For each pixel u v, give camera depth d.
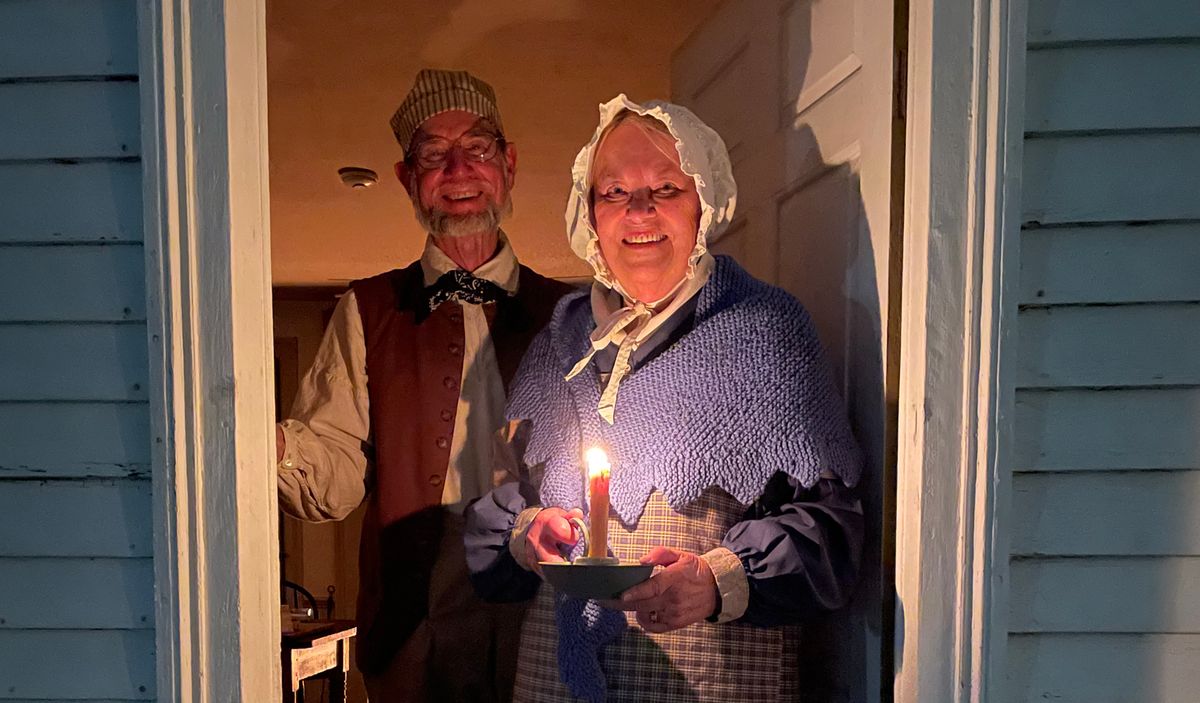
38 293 0.98
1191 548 0.96
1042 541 0.96
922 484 0.97
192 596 0.98
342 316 1.57
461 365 1.54
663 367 1.05
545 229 2.79
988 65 0.94
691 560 0.94
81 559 0.99
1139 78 0.95
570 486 1.07
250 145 0.99
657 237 1.06
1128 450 0.96
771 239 1.43
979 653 0.96
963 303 0.96
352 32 2.04
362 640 1.56
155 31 0.95
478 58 2.15
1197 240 0.95
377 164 2.55
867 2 1.10
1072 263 0.96
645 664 1.02
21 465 0.99
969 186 0.96
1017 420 0.96
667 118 1.03
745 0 1.54
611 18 2.00
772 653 1.06
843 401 1.15
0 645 1.00
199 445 0.97
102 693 1.00
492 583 1.15
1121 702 0.97
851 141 1.15
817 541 0.97
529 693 1.12
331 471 1.45
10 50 0.97
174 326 0.96
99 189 0.98
